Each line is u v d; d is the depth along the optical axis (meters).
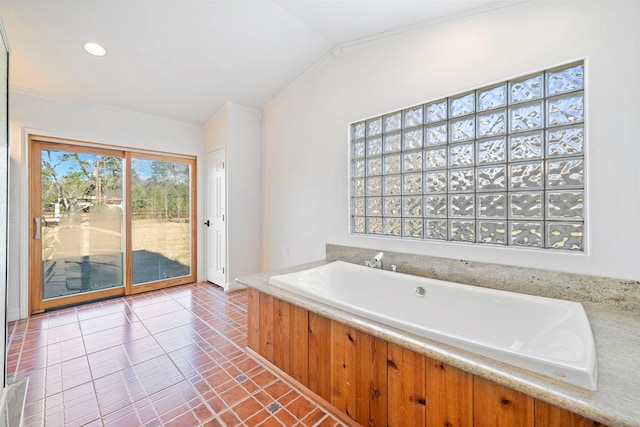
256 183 3.63
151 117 3.38
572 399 0.81
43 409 1.44
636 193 1.36
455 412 1.07
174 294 3.32
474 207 1.89
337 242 2.70
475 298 1.69
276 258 3.42
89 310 2.80
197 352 2.02
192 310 2.82
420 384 1.16
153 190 3.48
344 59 2.60
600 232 1.45
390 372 1.25
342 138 2.63
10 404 1.44
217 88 3.03
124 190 3.25
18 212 2.55
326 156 2.78
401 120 2.26
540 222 1.65
